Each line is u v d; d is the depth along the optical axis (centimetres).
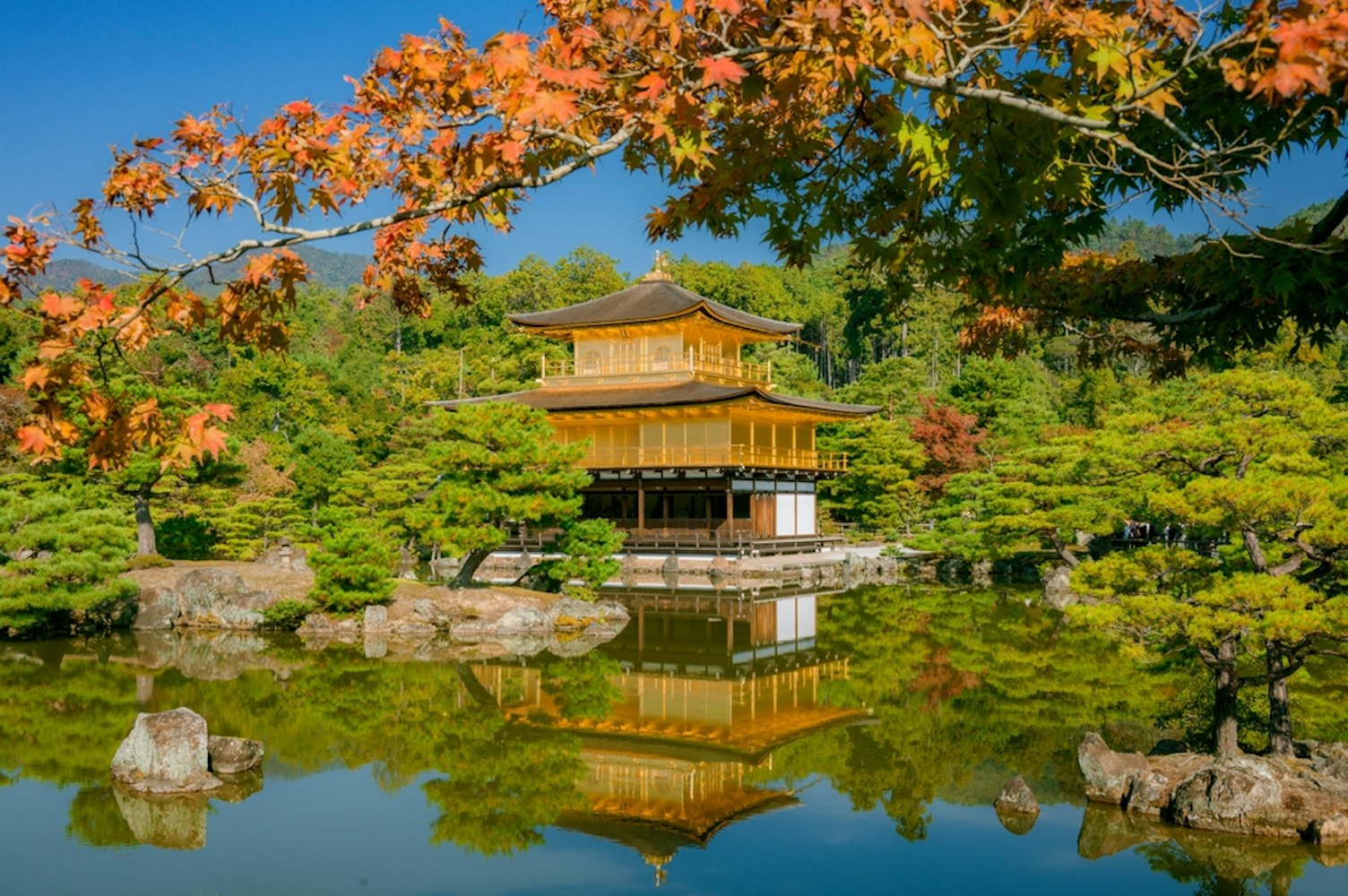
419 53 561
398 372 9919
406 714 2245
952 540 4800
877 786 1747
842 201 743
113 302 496
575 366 6350
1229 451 1662
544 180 544
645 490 5684
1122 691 2400
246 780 1772
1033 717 2177
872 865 1378
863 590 4509
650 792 1719
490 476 3531
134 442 502
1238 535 1850
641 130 587
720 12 494
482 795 1705
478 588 3616
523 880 1334
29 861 1377
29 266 487
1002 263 704
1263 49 417
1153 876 1309
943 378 9538
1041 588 4425
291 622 3334
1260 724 1900
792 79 529
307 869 1356
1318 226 598
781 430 6106
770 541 5453
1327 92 381
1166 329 801
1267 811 1445
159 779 1722
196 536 4306
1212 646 1571
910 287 766
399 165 578
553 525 3741
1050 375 9450
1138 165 692
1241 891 1250
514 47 506
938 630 3375
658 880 1326
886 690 2478
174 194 533
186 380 6462
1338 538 1386
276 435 6975
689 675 2688
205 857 1404
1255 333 724
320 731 2097
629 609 3941
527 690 2502
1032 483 3694
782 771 1838
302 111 554
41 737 2012
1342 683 2280
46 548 3117
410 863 1386
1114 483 2727
